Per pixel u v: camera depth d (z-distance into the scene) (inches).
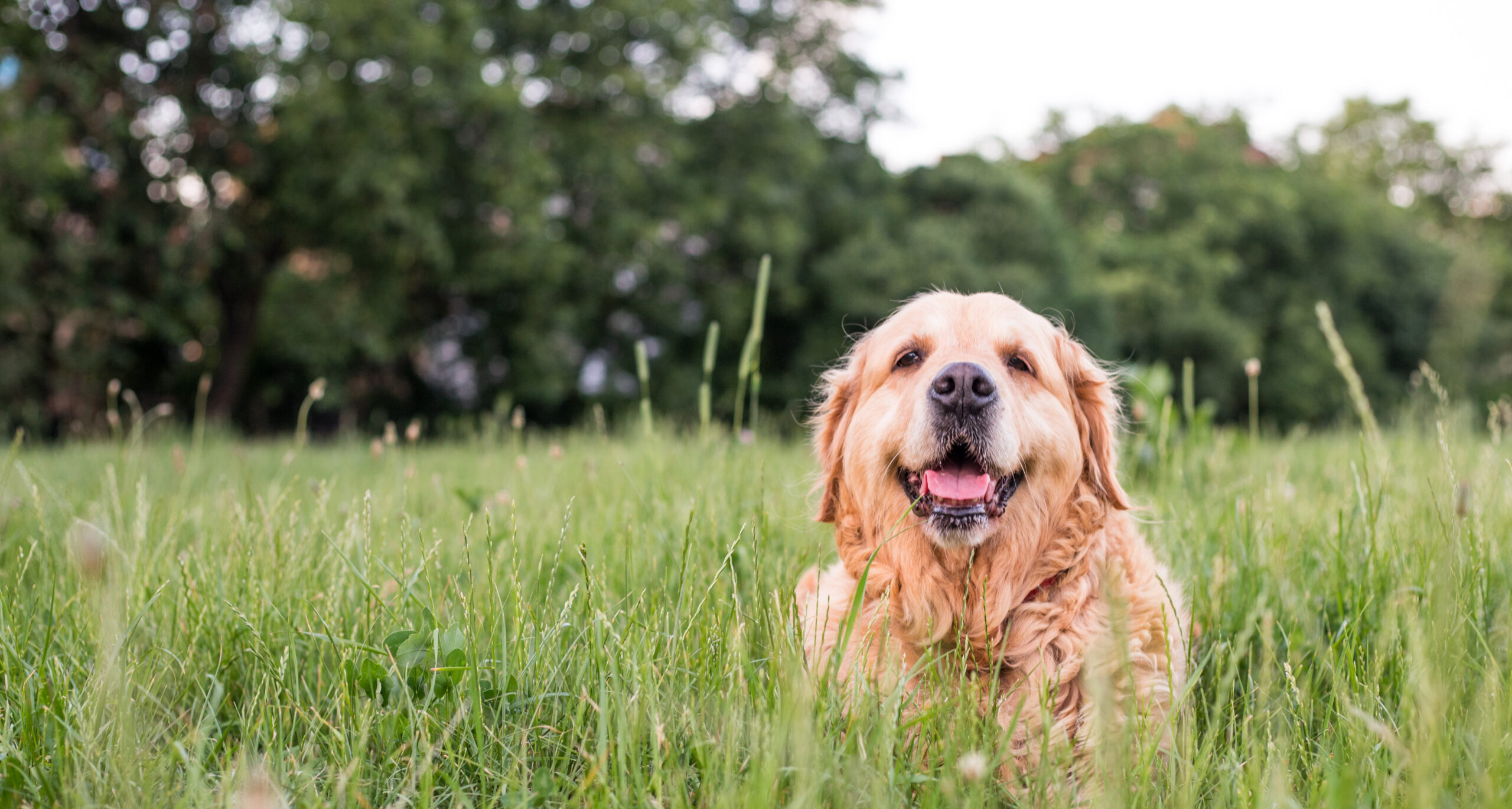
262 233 714.8
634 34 787.4
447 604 115.0
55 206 601.0
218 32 682.8
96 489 196.1
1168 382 244.7
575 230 799.1
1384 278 1482.5
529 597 121.0
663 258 807.1
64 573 123.0
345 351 711.7
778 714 78.7
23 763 81.5
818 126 999.0
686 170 864.9
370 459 284.5
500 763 86.2
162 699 99.4
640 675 87.8
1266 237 1421.0
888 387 123.3
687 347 929.5
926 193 1077.1
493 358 832.9
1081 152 1475.1
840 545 126.8
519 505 168.4
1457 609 87.4
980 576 112.3
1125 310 1203.9
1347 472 171.8
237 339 738.8
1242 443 237.9
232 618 109.7
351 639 103.6
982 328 120.2
